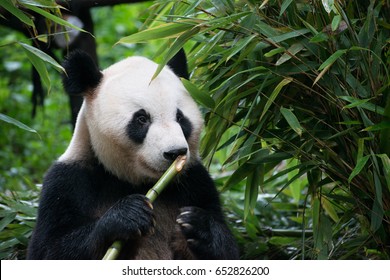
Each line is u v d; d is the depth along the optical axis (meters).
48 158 18.84
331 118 9.04
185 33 8.68
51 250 8.53
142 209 8.18
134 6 24.22
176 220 8.84
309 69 8.83
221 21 8.88
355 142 8.82
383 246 9.16
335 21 8.12
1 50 21.41
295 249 11.13
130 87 8.66
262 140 9.35
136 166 8.79
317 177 9.45
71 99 13.14
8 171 17.48
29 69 21.67
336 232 9.95
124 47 22.56
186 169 9.09
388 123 8.28
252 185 9.68
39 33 12.76
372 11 8.62
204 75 9.91
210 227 8.61
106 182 9.12
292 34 8.66
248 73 9.22
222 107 9.37
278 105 9.20
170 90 8.68
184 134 8.70
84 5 13.01
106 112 8.67
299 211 11.80
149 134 8.44
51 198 8.77
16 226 10.80
